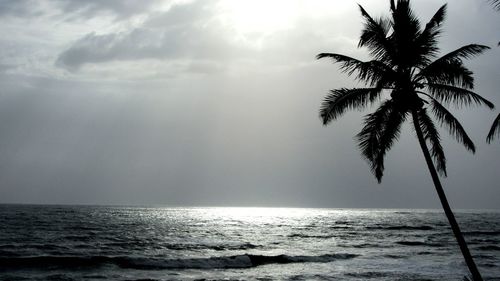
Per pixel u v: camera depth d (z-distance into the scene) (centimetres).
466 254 1403
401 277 2784
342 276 2847
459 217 16525
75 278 2755
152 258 3472
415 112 1551
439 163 1688
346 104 1638
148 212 16450
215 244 4969
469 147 1611
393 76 1568
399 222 11462
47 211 13975
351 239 5994
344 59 1627
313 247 4891
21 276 2808
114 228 7112
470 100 1589
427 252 4309
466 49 1573
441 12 1622
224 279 2747
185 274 2973
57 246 4412
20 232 5862
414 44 1575
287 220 12262
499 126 1388
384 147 1636
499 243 5325
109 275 2883
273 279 2753
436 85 1585
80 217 10519
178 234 6291
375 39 1605
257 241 5516
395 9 1623
